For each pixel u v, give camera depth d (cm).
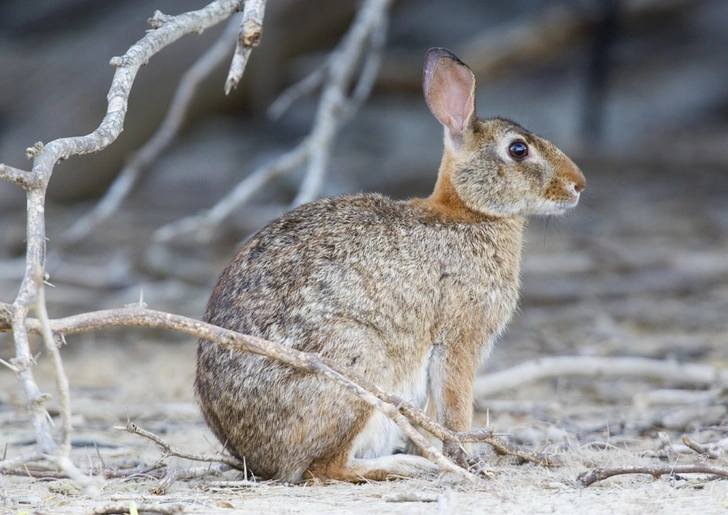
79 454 845
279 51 2367
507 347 1358
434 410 838
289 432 718
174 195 2408
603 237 1939
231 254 1934
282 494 678
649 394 1028
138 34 2361
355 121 2878
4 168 600
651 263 1744
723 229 1998
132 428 724
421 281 795
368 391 689
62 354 1405
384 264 779
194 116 2389
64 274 1709
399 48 3025
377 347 759
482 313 824
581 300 1586
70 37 2622
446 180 895
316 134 1316
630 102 2966
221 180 2509
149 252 1791
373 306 764
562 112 2794
